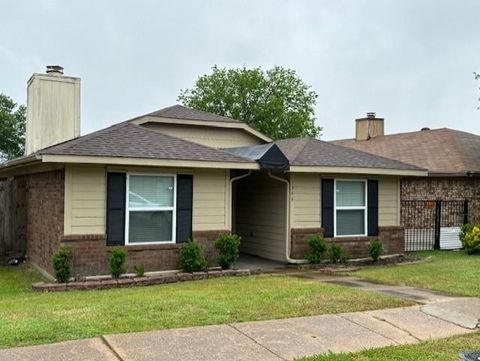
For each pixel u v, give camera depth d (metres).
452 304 7.43
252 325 6.06
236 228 14.99
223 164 11.04
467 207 18.31
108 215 10.27
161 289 8.85
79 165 10.02
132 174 10.55
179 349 5.16
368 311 6.89
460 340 5.68
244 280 9.81
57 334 5.50
